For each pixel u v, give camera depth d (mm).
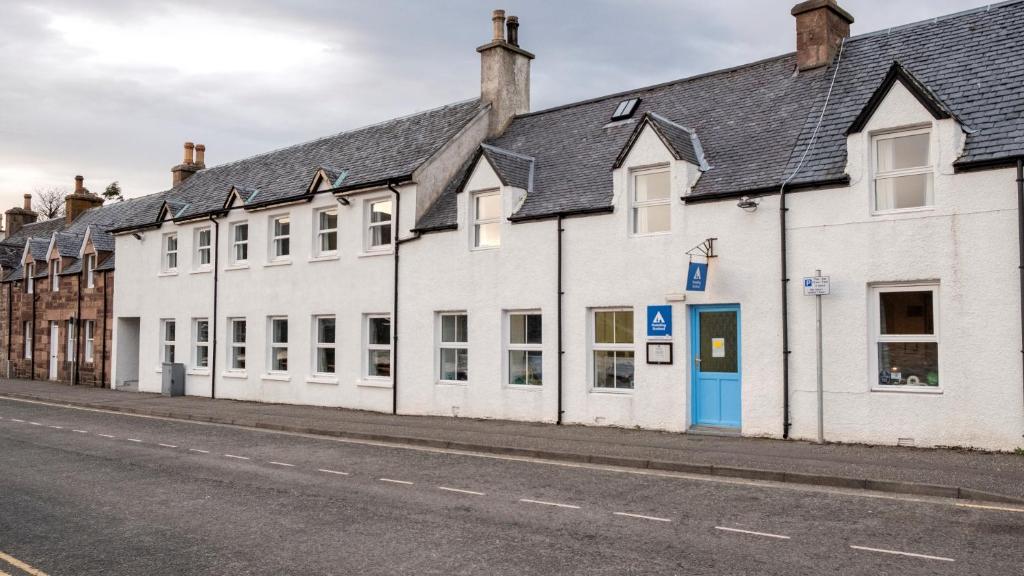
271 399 24078
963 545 7684
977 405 12367
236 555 7801
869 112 13531
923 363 13102
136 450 14844
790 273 14250
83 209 42250
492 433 15820
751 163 15438
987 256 12359
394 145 23359
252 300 24938
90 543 8312
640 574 6984
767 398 14422
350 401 21812
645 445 13797
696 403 15539
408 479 11664
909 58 15422
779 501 9750
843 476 10602
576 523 8812
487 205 19203
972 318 12453
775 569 7051
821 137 14906
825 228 13922
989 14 15188
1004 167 12266
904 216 13141
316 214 23359
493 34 23000
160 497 10539
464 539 8227
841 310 13695
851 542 7867
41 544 8297
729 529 8453
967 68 14180
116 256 30641
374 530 8656
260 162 29062
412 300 20344
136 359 30750
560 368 17234
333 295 22484
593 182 17703
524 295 17984
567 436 15164
